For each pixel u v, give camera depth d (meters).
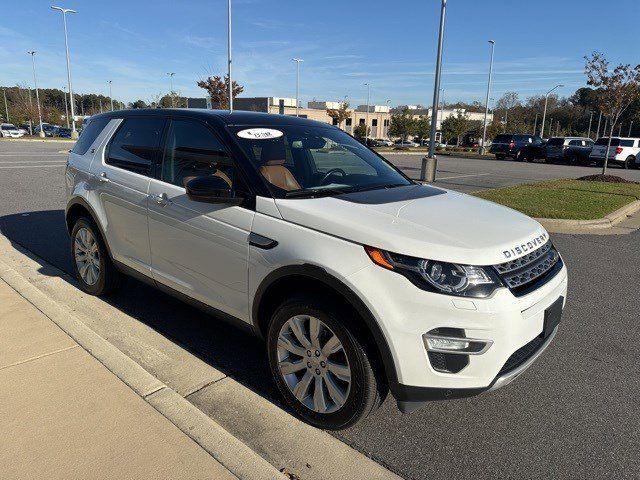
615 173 23.98
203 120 3.70
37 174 15.03
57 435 2.65
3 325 3.89
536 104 89.94
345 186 3.54
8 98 96.38
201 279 3.48
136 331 4.06
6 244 6.62
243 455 2.55
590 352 4.08
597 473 2.64
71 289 4.90
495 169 24.53
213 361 3.69
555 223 9.16
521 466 2.68
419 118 75.19
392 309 2.51
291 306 2.89
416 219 2.89
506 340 2.54
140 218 3.90
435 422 3.05
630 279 6.09
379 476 2.56
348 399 2.73
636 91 16.56
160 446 2.59
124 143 4.30
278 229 2.95
